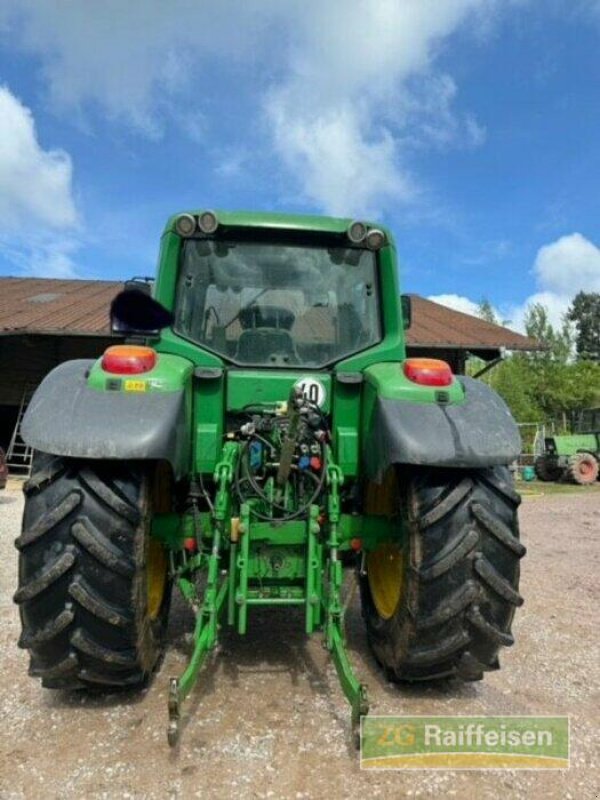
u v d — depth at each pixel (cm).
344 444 318
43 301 1575
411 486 273
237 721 266
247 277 333
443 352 1484
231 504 295
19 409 1478
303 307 333
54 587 250
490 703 289
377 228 329
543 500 1216
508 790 224
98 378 267
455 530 264
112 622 251
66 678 263
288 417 278
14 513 830
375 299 338
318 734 257
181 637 362
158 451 247
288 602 284
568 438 1780
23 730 258
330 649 271
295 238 336
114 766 233
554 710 285
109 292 1772
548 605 449
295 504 304
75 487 255
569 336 3878
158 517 305
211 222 317
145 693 290
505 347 1348
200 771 231
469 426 267
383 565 341
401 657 279
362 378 317
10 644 349
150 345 317
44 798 215
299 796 218
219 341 326
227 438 312
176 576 312
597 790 226
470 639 267
